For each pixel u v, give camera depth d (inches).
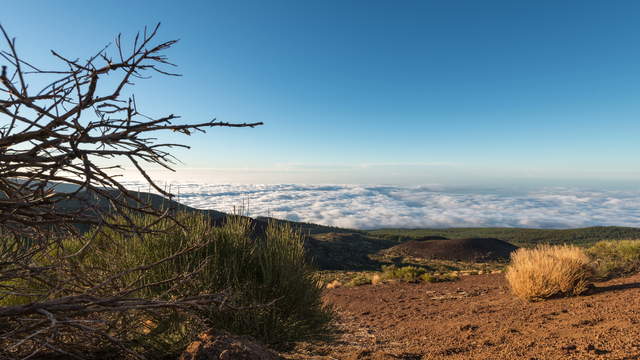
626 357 142.5
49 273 73.7
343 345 224.8
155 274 131.3
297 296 174.2
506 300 362.3
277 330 159.0
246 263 168.2
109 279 70.9
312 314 185.2
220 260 155.5
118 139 58.6
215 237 152.6
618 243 569.9
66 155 56.2
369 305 472.7
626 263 450.9
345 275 1069.1
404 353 210.8
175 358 103.9
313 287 189.0
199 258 145.3
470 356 187.5
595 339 172.7
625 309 224.5
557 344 178.4
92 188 59.3
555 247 397.4
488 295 436.5
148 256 135.5
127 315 90.8
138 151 60.5
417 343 241.8
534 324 235.9
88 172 57.2
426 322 322.0
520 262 377.7
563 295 321.7
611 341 165.2
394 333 285.9
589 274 335.3
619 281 352.5
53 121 54.6
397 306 446.3
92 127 56.8
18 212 63.2
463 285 576.7
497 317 282.2
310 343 185.6
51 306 57.9
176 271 133.0
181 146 64.1
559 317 244.5
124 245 127.3
